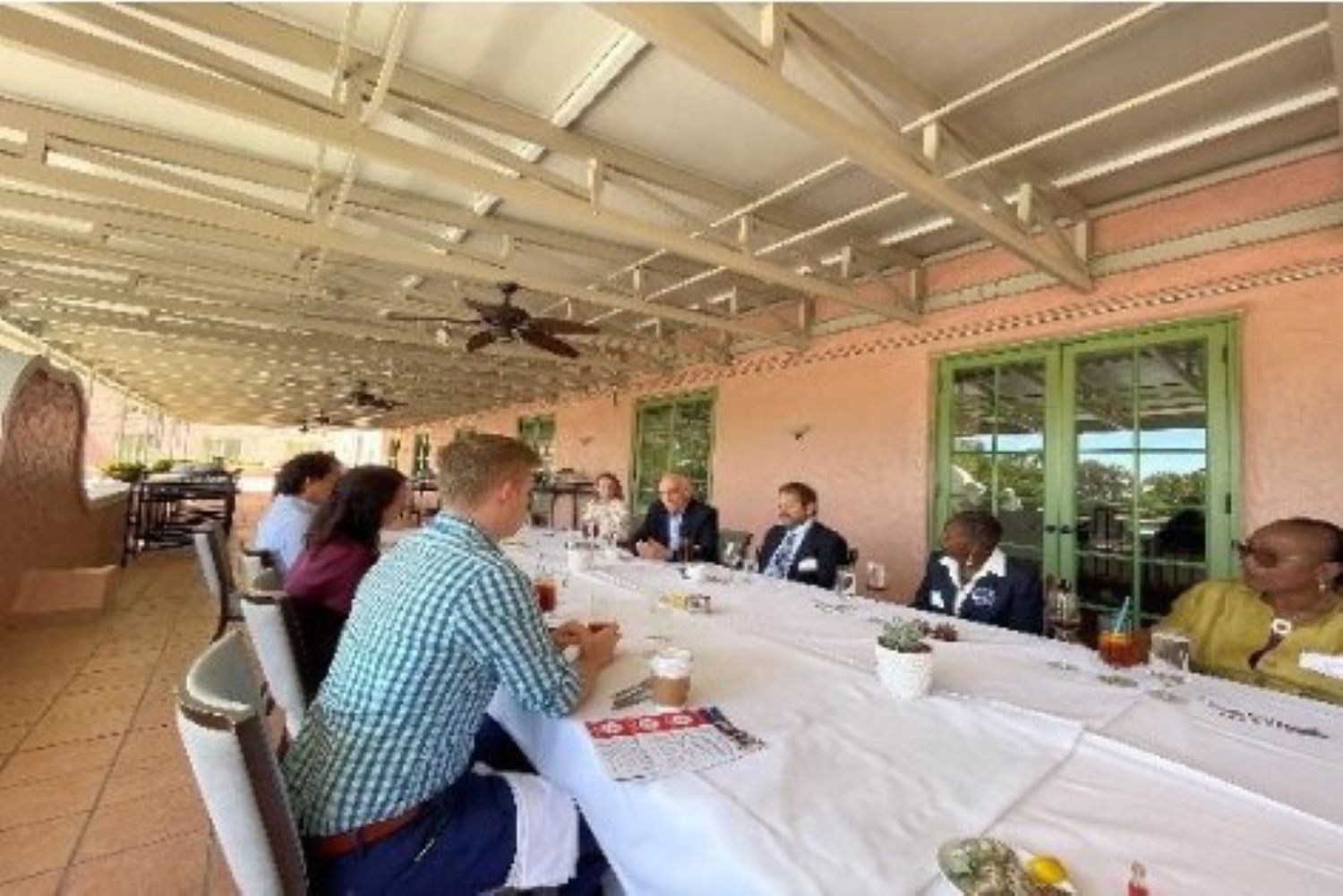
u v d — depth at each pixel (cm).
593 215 346
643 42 275
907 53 278
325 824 112
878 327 568
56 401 506
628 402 929
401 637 117
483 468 145
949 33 267
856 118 321
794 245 480
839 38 263
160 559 759
